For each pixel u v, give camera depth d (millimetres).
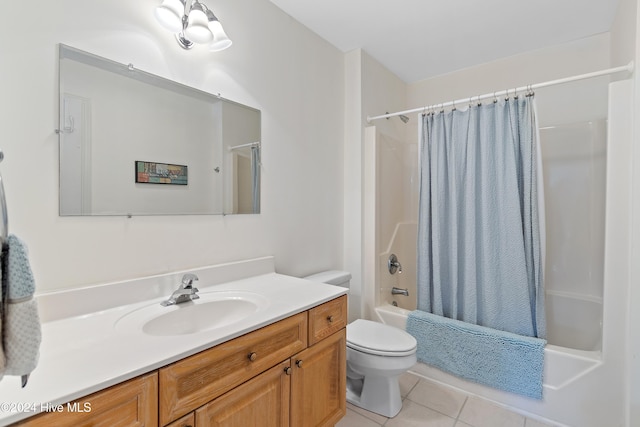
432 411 1703
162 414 754
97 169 1092
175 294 1176
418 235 2186
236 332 925
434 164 2109
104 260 1108
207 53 1425
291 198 1873
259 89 1665
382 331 1780
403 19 1904
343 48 2256
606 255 1500
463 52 2326
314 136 2045
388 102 2615
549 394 1614
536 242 1765
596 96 2092
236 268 1515
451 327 1909
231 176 1531
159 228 1258
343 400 1399
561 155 2201
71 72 1031
